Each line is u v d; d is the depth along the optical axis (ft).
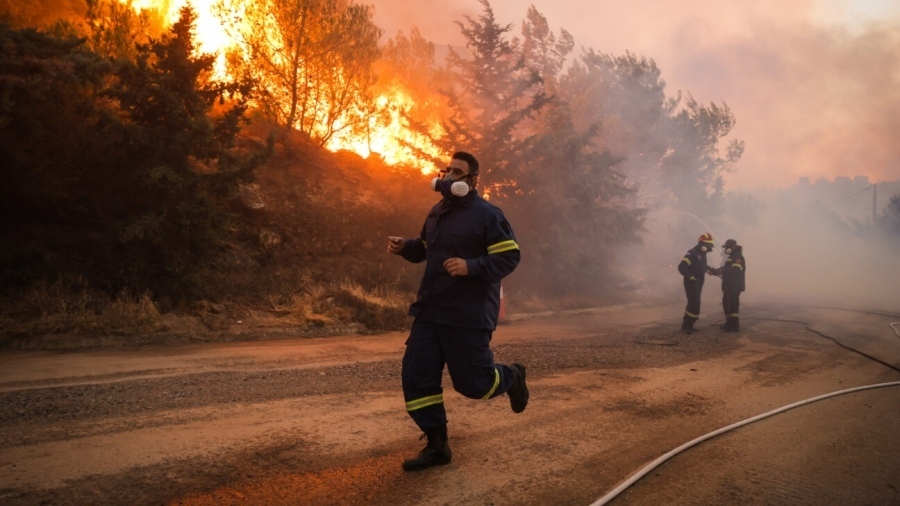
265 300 32.17
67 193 28.50
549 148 43.50
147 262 28.40
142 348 24.03
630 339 31.53
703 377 21.54
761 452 13.24
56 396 15.72
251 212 37.29
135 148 27.89
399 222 43.04
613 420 15.55
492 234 11.42
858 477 11.82
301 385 18.33
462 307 11.41
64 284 26.94
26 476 10.41
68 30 33.19
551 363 23.40
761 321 40.68
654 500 10.48
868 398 18.66
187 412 14.87
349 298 33.37
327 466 11.60
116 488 10.12
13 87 24.85
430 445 11.80
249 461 11.68
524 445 13.29
